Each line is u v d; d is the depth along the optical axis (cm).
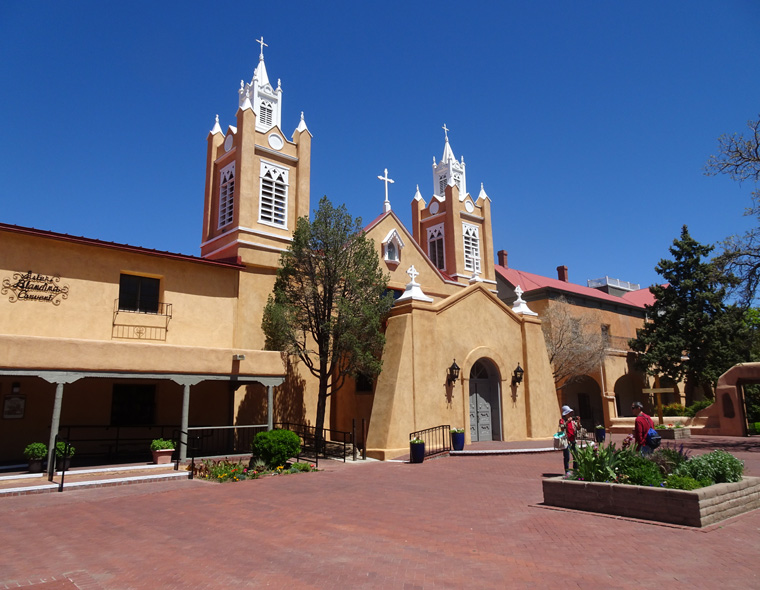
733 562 680
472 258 3500
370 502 1116
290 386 2217
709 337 3616
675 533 822
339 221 2097
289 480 1419
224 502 1119
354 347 1950
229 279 2141
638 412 1187
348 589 607
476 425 2280
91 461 1705
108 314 1811
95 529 894
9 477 1334
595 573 651
